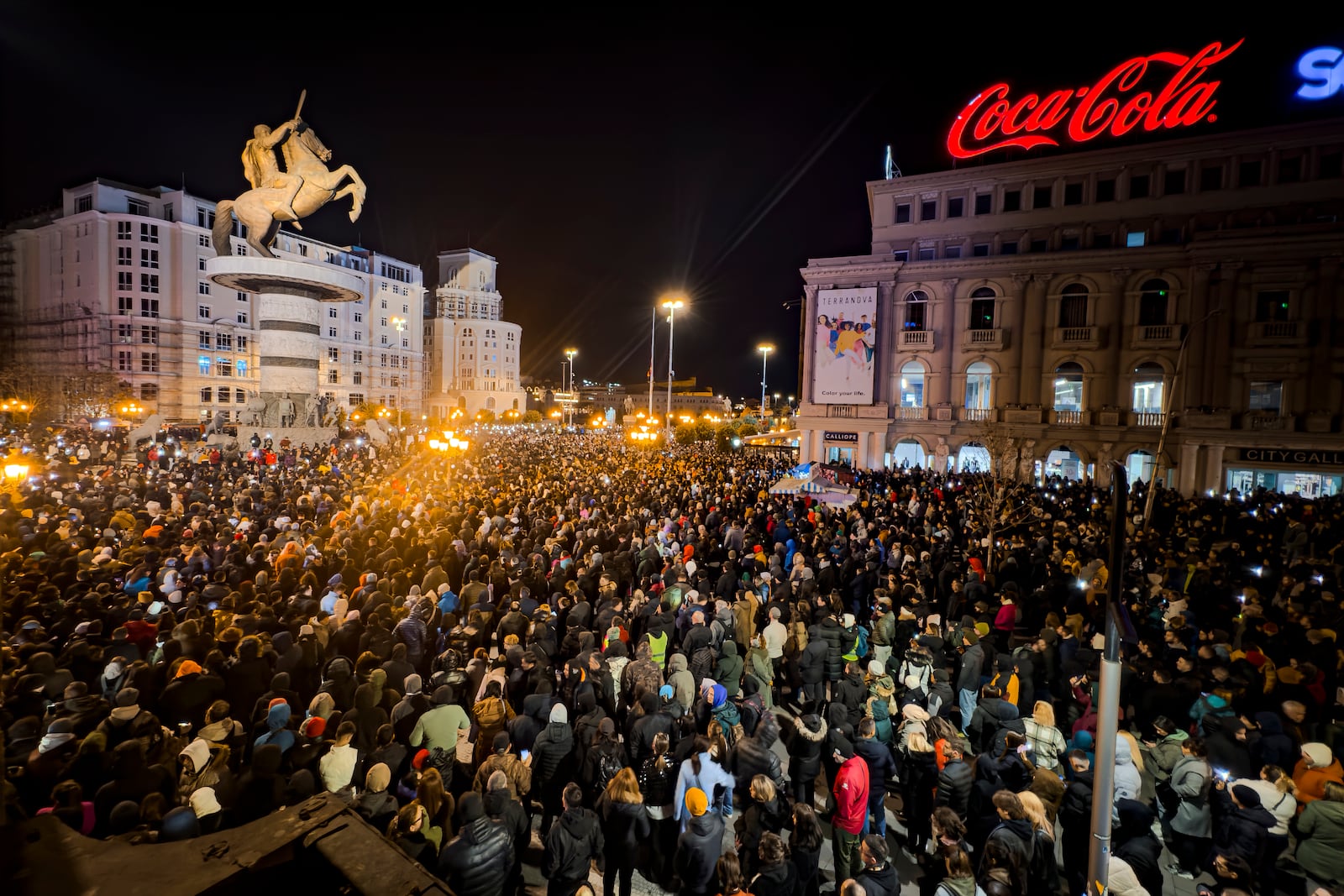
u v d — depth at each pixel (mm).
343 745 6555
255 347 78562
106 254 67625
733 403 187125
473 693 8805
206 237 74000
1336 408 30734
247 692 8070
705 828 5914
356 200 40719
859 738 7262
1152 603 12336
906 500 25781
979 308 38812
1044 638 9977
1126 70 35312
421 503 19156
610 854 6320
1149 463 34562
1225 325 32750
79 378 56219
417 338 107688
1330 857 5957
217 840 3436
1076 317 36625
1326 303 30844
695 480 27938
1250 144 33156
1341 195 31625
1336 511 23734
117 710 6480
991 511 17422
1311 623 10633
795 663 11531
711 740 7312
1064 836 6523
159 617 9672
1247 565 15438
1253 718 8125
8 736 6125
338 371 93125
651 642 10227
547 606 11008
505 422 105750
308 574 11586
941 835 5457
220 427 42781
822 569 14172
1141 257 34562
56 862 3100
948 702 8773
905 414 39781
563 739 7195
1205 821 6828
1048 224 37312
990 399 38344
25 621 8586
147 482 21609
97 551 12820
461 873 5137
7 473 15977
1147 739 8859
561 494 22844
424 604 11039
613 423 94500
